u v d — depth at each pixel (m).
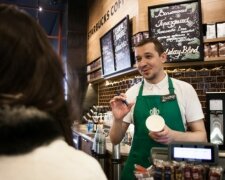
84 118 5.69
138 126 1.94
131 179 1.87
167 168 1.29
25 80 0.52
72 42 6.53
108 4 4.88
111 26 4.66
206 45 3.00
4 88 0.51
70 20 6.55
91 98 6.34
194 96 1.91
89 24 6.39
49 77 0.55
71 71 0.78
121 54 4.02
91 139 3.42
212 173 1.24
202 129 1.86
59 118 0.58
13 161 0.49
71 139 0.63
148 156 1.84
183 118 1.90
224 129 2.12
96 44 5.65
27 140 0.50
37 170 0.49
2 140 0.48
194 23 3.04
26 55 0.52
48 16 7.27
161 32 3.23
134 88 2.07
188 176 1.27
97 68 5.48
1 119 0.48
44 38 0.57
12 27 0.53
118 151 2.26
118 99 1.82
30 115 0.50
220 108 2.14
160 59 1.94
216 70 3.12
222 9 2.96
